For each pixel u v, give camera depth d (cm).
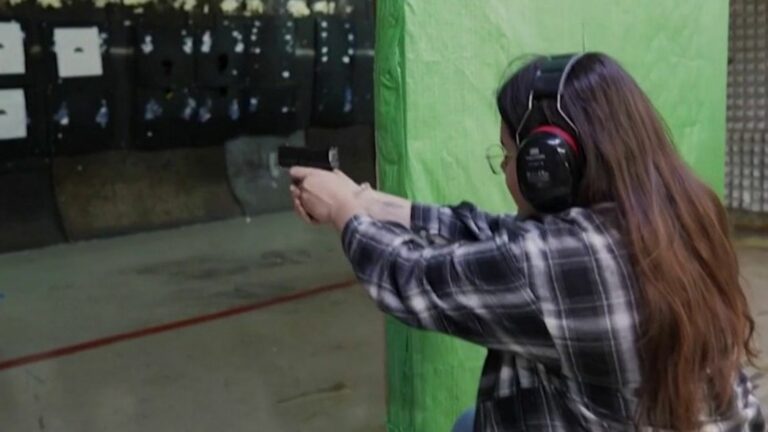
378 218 122
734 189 514
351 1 640
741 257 466
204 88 577
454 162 170
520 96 104
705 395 96
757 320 342
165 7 553
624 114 99
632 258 94
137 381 306
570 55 107
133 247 517
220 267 470
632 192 96
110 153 545
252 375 311
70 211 527
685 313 92
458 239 133
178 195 574
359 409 279
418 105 164
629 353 94
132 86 546
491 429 105
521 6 178
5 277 451
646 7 214
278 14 604
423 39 163
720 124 249
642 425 95
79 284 437
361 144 664
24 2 496
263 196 614
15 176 505
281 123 619
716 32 241
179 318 380
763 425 109
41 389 300
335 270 462
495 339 99
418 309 101
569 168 98
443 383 176
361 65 654
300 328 365
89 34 523
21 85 500
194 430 264
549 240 96
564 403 100
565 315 94
